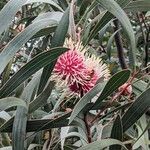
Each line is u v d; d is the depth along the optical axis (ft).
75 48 1.10
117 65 2.25
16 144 1.09
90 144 1.04
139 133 1.35
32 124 1.12
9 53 0.99
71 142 1.89
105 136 1.35
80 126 1.16
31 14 2.47
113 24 2.03
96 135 1.40
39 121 1.12
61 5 1.49
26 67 1.01
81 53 1.10
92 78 1.08
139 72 1.24
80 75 1.07
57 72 1.08
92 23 1.27
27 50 2.22
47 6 2.03
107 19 1.20
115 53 2.36
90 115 1.35
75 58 1.08
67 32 1.14
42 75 1.09
